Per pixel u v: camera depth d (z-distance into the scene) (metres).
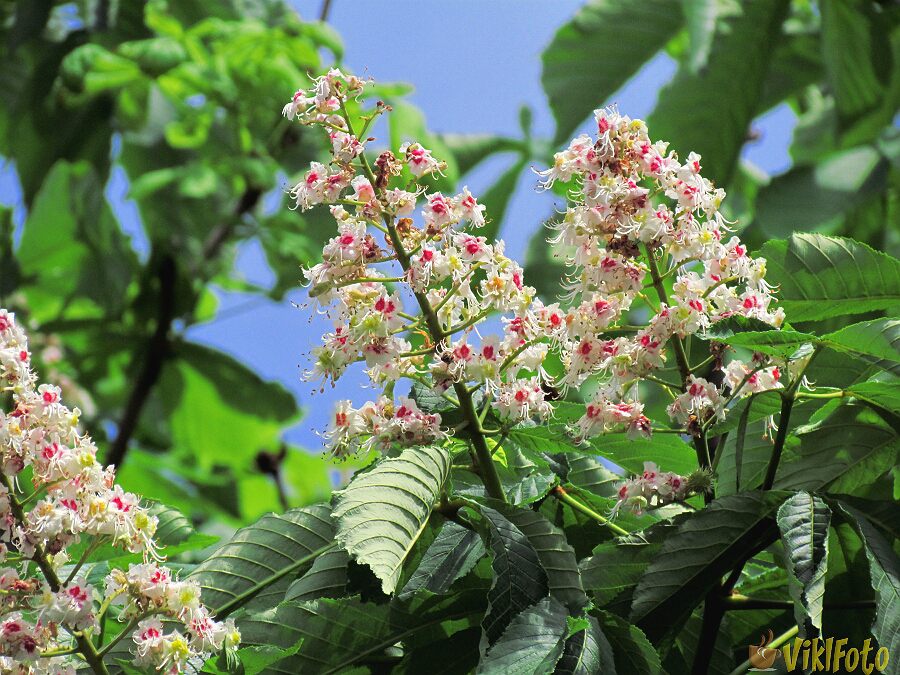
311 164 1.10
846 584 1.14
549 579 1.05
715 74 2.28
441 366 1.09
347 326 1.09
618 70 2.60
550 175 1.11
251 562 1.14
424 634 1.13
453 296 1.11
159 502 1.22
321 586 1.11
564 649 1.02
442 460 1.08
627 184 1.10
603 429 1.12
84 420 2.60
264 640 1.11
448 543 1.10
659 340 1.10
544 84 2.62
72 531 1.05
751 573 1.23
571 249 1.13
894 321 1.08
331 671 1.12
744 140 2.30
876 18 2.31
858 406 1.16
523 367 1.11
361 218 1.10
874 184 1.90
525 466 1.18
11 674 1.03
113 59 2.57
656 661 1.04
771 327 1.12
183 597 1.05
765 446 1.18
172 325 2.58
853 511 1.09
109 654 1.11
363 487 1.04
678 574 1.08
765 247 1.17
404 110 2.43
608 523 1.14
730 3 2.28
